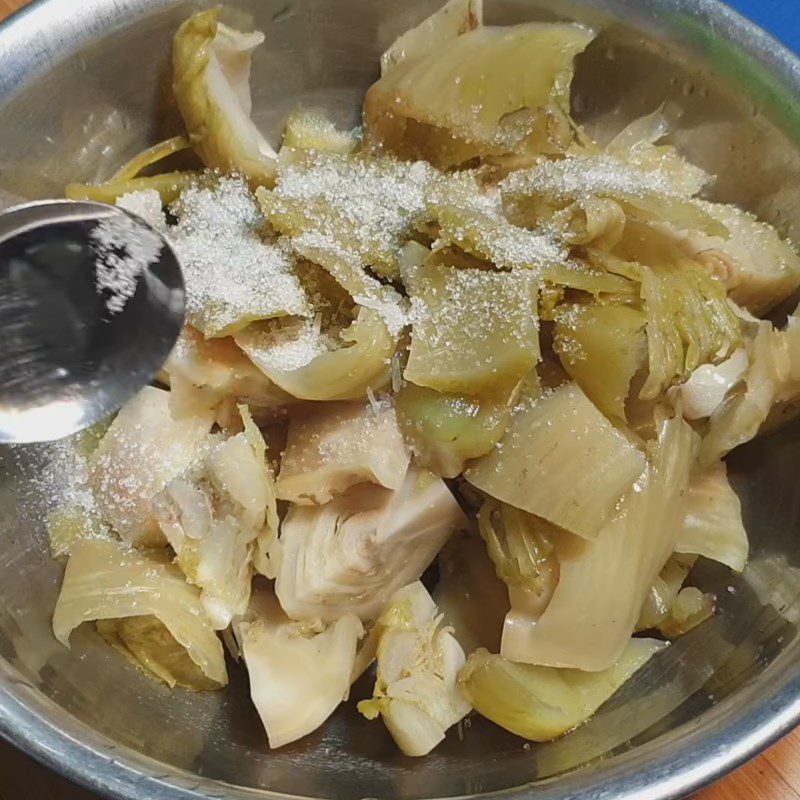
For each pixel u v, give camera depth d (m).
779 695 0.15
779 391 0.20
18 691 0.15
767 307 0.21
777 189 0.21
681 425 0.19
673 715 0.17
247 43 0.21
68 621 0.18
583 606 0.18
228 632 0.20
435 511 0.19
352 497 0.19
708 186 0.22
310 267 0.19
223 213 0.21
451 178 0.20
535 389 0.18
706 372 0.20
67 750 0.14
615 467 0.18
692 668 0.19
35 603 0.18
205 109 0.21
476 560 0.20
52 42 0.19
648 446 0.18
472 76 0.20
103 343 0.16
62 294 0.16
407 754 0.18
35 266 0.16
